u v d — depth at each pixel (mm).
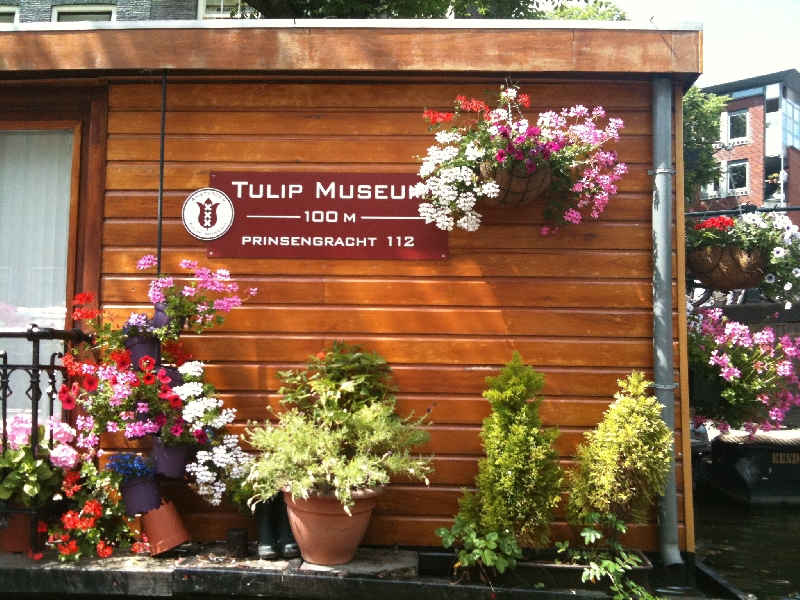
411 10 10242
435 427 4273
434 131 4375
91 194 4500
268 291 4371
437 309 4324
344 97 4449
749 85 28656
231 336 4359
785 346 5641
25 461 3939
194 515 4305
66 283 4578
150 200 4465
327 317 4344
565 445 4227
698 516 6355
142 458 4039
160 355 4203
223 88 4484
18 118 4641
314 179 4395
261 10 9391
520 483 3768
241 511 4211
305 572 3764
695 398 5367
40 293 4633
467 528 3844
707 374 5340
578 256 4309
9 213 4680
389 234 4359
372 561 3934
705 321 5574
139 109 4516
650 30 4176
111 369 3893
